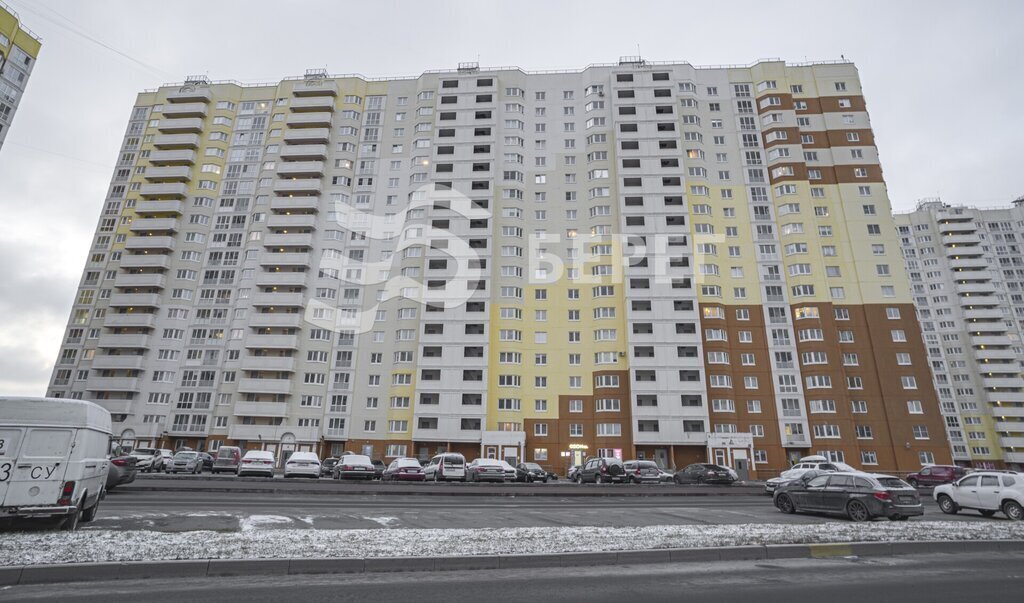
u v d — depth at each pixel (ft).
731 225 204.44
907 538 38.73
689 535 38.19
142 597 22.85
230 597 23.09
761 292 194.29
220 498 63.52
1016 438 288.92
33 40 211.41
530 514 52.60
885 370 180.75
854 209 201.46
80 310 228.84
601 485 103.40
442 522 45.19
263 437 189.98
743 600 23.89
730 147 215.92
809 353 182.39
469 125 224.94
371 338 203.31
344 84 242.37
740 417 179.93
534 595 24.36
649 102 219.61
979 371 310.04
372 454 188.34
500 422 187.83
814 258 193.47
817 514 57.57
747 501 76.59
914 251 351.25
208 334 209.05
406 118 236.02
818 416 175.52
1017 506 55.67
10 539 30.35
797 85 223.30
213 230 224.33
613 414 183.11
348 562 28.73
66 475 35.86
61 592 23.39
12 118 201.87
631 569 30.22
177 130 237.45
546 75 236.84
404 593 24.31
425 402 188.55
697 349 183.83
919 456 170.60
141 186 227.40
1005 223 377.91
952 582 27.58
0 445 34.37
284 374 199.21
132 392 199.72
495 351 195.42
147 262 214.90
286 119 235.81
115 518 43.06
